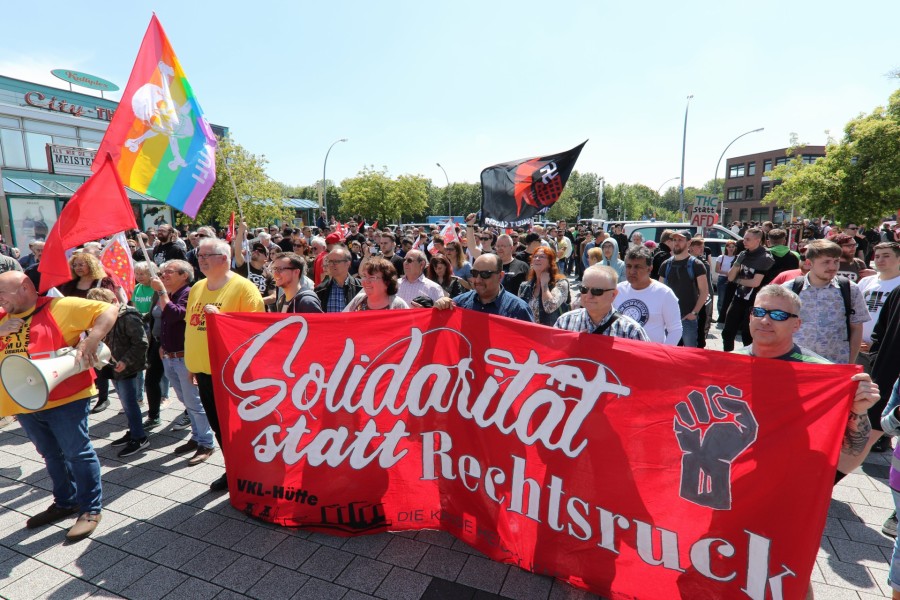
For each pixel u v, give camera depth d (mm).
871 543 3195
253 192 25484
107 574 2965
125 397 4480
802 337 4211
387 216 48531
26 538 3338
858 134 21312
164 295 4387
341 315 3359
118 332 4375
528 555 2865
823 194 22375
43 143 21734
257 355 3445
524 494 2906
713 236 13672
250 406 3455
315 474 3357
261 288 7059
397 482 3293
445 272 6074
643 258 3951
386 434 3305
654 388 2594
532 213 5836
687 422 2510
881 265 4719
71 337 3396
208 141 4734
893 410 2410
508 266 6172
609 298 3133
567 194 68750
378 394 3314
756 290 6832
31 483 4086
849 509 3594
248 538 3289
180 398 4641
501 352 3020
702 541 2438
